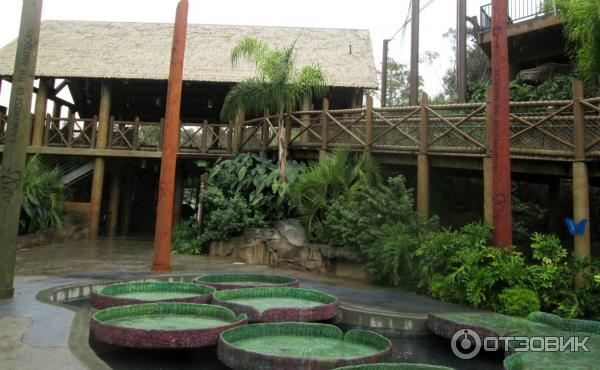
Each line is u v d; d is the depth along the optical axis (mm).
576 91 5969
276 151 9992
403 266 6359
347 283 6586
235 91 9195
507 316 4312
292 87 8945
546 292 4875
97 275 6215
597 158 5805
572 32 7156
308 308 4156
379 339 3396
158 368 3418
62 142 12219
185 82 12195
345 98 13227
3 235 4574
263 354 2979
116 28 14539
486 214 6668
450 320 4027
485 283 5023
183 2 7465
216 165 10281
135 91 14227
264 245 8391
